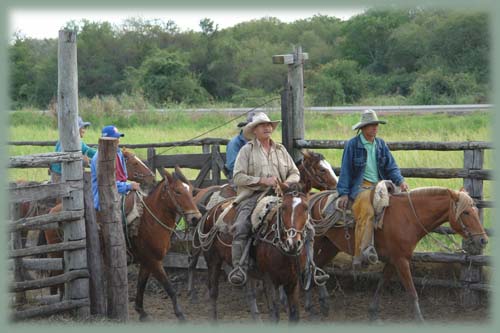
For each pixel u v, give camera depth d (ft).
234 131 73.41
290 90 35.68
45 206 32.89
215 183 37.50
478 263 29.73
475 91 113.80
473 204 26.61
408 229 27.53
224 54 171.73
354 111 94.43
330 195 30.07
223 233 27.84
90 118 97.60
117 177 30.35
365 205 27.96
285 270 25.31
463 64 132.16
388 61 153.69
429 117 79.41
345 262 33.58
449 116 79.41
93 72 169.58
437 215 27.25
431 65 135.74
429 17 153.99
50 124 93.15
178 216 29.99
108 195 28.30
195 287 35.96
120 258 28.53
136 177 35.78
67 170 28.19
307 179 31.37
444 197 27.09
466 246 30.14
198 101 139.74
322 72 136.67
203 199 32.48
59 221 27.81
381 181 28.25
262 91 149.79
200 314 31.50
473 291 30.17
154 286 35.86
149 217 29.43
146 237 29.48
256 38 183.83
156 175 42.29
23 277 30.35
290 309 25.72
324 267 32.89
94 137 73.05
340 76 134.41
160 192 29.32
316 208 30.25
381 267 32.76
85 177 28.48
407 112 88.38
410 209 27.68
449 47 138.31
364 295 32.55
